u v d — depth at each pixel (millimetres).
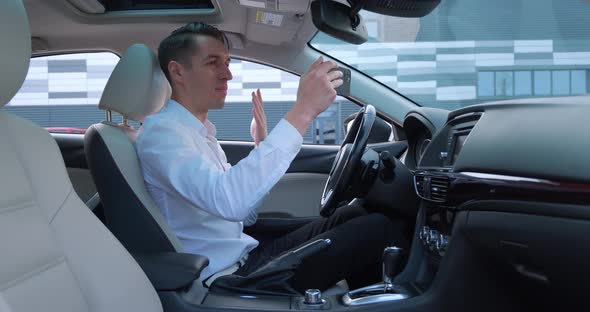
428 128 2193
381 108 2701
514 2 4898
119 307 1036
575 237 1028
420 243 1631
